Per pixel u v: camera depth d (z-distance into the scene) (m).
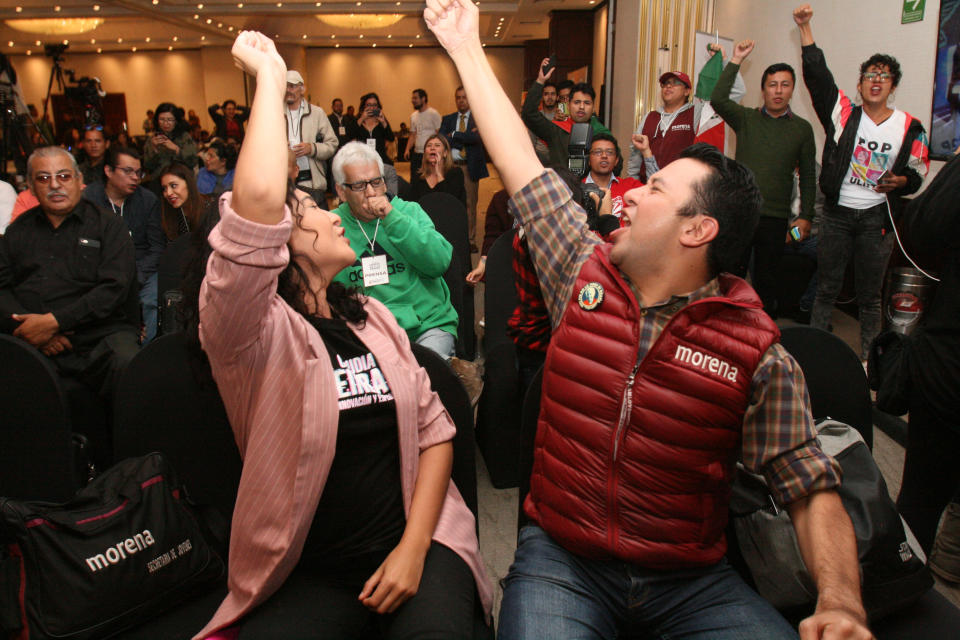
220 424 1.36
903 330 3.19
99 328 2.49
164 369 1.34
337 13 14.07
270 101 1.08
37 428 1.50
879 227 3.51
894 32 3.87
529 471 1.36
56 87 21.50
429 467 1.24
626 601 1.14
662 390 1.08
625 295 1.13
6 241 2.53
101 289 2.46
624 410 1.10
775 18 5.33
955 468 1.66
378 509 1.20
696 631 1.10
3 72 5.32
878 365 1.80
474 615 1.19
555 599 1.10
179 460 1.36
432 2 1.29
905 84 3.80
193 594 1.29
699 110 4.78
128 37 18.50
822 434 1.29
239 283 1.05
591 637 1.07
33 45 19.52
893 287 3.24
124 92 21.75
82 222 2.56
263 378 1.15
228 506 1.38
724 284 1.17
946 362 1.55
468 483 1.35
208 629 1.12
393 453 1.23
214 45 20.19
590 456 1.13
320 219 1.25
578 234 1.26
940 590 1.85
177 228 3.53
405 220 2.31
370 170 2.26
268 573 1.12
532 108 4.71
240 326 1.10
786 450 1.05
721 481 1.11
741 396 1.06
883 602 1.14
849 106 3.51
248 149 1.04
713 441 1.08
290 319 1.18
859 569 1.01
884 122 3.39
